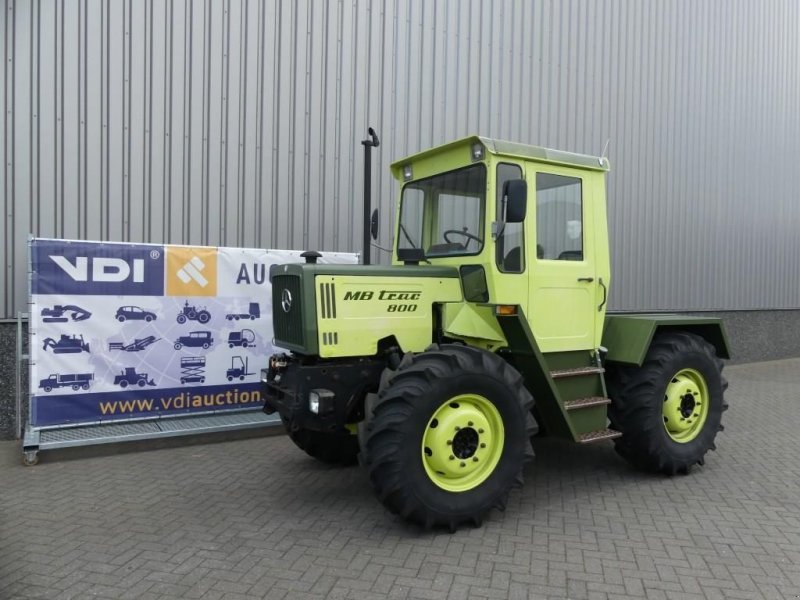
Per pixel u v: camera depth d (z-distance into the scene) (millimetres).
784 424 6926
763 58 12156
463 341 4461
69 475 4887
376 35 7508
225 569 3326
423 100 7906
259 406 6203
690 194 10930
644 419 4762
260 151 6801
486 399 3916
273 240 6906
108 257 5465
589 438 4445
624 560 3463
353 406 4164
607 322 5113
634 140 10109
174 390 5801
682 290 10852
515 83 8766
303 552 3541
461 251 4480
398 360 4117
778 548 3633
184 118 6395
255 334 6160
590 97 9578
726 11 11398
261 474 4969
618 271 9906
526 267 4387
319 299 3955
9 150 5680
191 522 3967
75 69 5906
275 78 6855
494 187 4223
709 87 11172
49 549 3551
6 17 5633
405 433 3617
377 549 3588
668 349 4957
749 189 11984
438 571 3318
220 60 6551
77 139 5934
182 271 5793
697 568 3371
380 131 7551
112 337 5508
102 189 6047
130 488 4602
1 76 5637
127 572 3283
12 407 5781
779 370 11172
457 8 8180
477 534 3818
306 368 4000
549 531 3871
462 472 3838
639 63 10156
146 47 6191
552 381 4262
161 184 6312
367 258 6004
